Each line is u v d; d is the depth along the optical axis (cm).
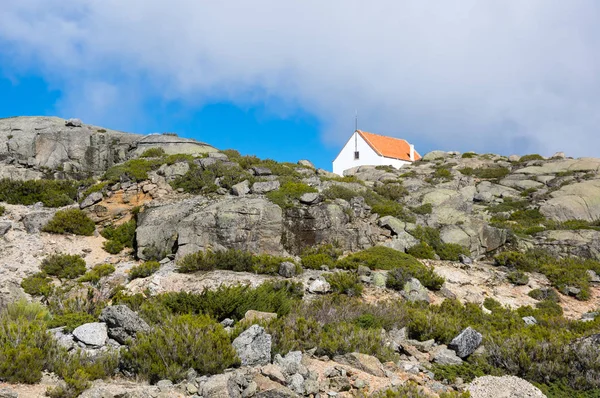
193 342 855
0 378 718
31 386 718
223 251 2083
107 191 2712
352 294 1769
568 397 879
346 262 2077
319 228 2397
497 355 1018
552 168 4775
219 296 1278
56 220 2422
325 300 1441
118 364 845
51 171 3934
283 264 1973
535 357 996
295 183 2717
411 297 1814
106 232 2481
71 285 1875
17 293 1798
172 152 4022
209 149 4234
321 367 912
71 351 891
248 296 1304
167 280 1867
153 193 2683
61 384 714
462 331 1120
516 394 829
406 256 2234
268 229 2277
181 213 2359
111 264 2178
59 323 1073
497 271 2377
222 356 841
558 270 2355
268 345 904
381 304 1469
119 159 4209
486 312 1777
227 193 2702
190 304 1265
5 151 4081
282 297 1384
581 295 2148
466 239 2627
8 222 2348
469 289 2094
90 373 782
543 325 1612
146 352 842
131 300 1417
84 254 2261
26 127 4434
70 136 4275
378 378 879
